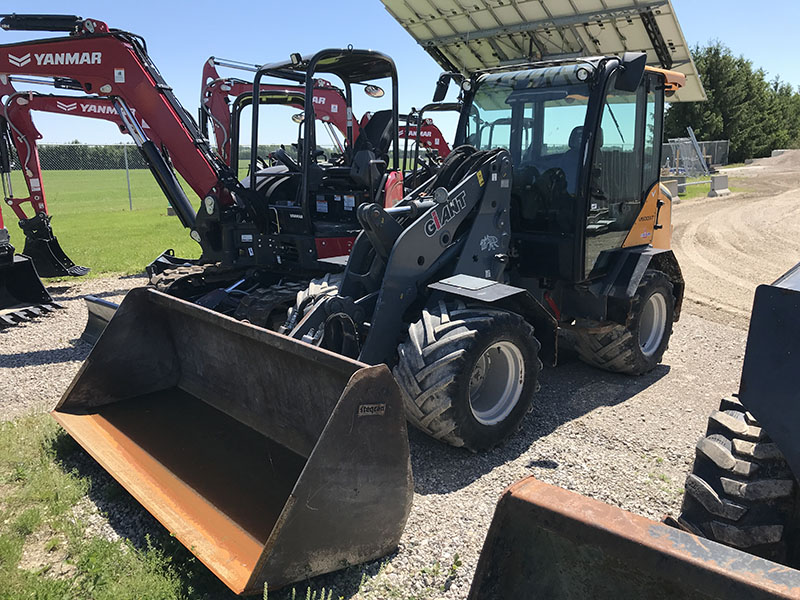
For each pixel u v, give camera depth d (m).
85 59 6.17
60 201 26.81
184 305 3.91
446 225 4.23
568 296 5.07
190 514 2.89
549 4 7.53
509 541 1.59
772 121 45.75
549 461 3.88
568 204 4.62
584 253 4.64
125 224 17.77
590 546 1.45
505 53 8.80
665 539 1.38
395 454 2.75
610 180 4.87
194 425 3.79
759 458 2.23
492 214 4.48
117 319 4.06
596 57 4.64
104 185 39.22
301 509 2.47
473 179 4.35
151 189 35.50
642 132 5.17
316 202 6.10
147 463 3.35
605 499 3.44
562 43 8.21
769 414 2.00
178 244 13.52
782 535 2.13
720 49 41.97
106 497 3.33
